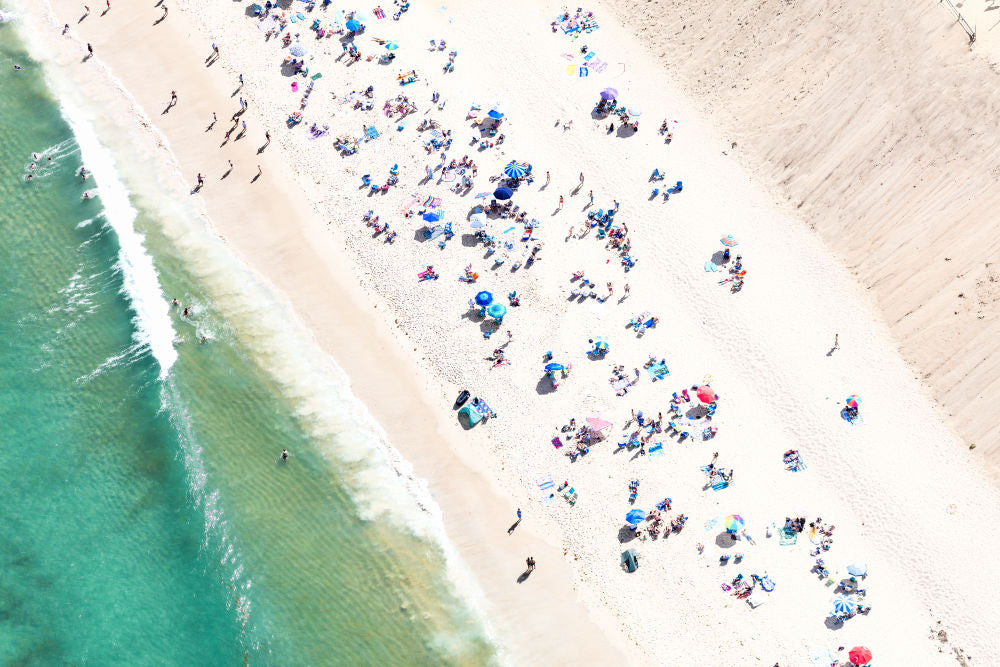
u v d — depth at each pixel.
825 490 52.72
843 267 59.62
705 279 59.41
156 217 62.62
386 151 64.62
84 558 50.09
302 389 56.00
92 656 47.22
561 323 57.97
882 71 61.75
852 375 56.12
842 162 61.34
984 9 60.59
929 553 50.94
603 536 51.16
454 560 50.66
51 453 53.31
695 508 51.97
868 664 47.22
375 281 59.69
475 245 60.78
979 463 53.34
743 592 49.53
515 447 53.88
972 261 56.31
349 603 49.28
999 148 57.41
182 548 50.59
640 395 55.50
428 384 56.06
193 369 56.50
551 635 48.59
